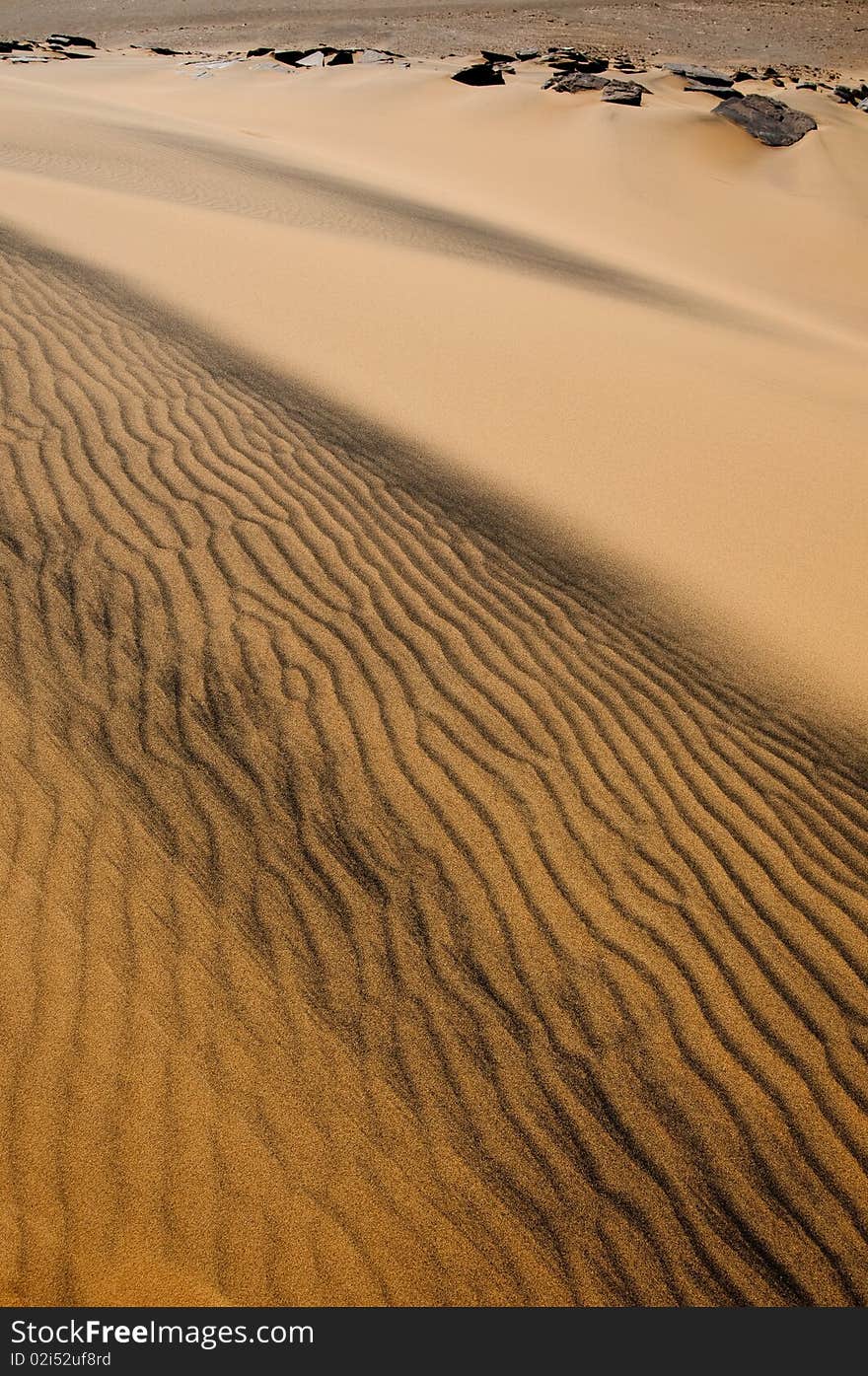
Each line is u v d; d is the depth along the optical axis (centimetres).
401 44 4984
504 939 394
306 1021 359
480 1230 313
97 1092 327
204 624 531
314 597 568
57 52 4512
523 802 454
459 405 856
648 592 620
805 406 996
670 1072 358
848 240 2477
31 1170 305
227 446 711
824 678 555
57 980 355
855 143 2981
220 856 411
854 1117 351
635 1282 309
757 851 443
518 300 1236
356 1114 335
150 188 1731
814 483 797
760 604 619
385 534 640
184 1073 336
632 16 5788
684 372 1048
